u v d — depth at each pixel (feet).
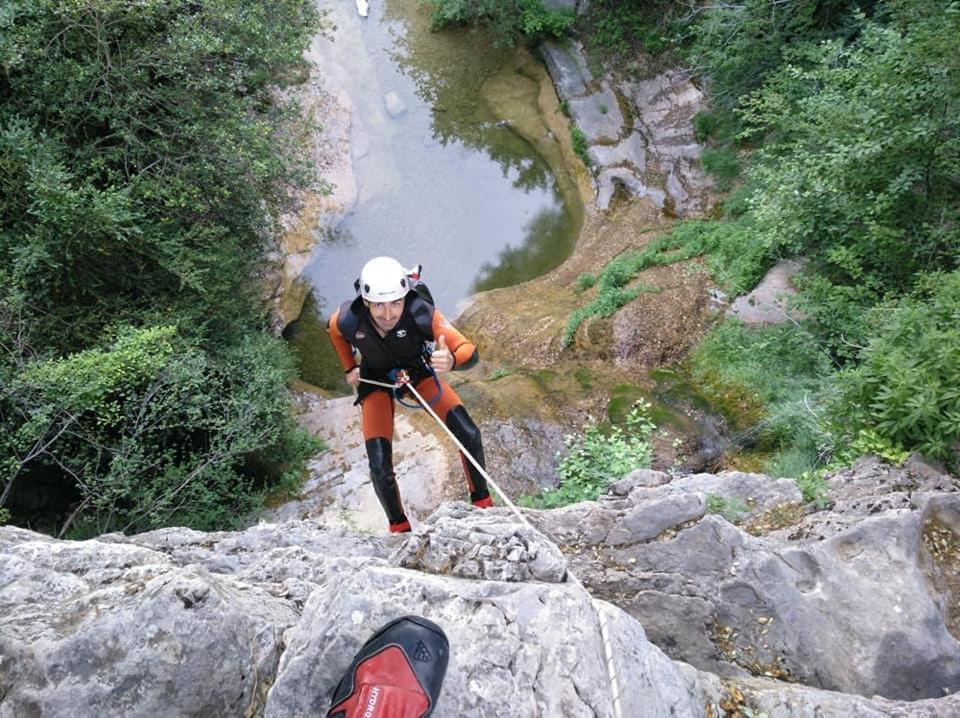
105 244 32.73
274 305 49.98
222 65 36.88
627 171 59.06
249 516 35.22
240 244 43.06
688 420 38.22
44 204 29.12
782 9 50.19
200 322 37.63
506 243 58.23
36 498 31.81
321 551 17.62
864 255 34.60
